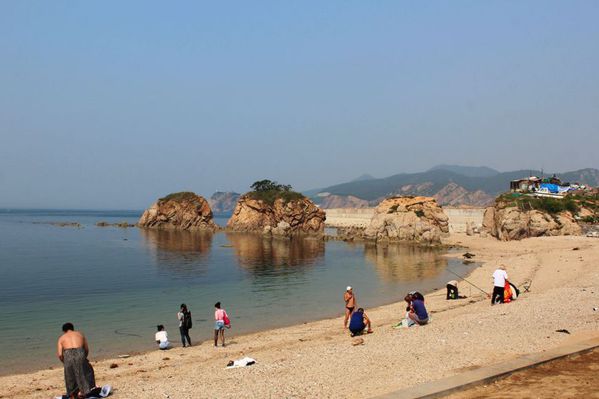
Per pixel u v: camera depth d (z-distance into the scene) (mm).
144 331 29750
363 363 16250
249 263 70188
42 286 48000
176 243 106312
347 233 125438
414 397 11492
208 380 15984
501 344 17281
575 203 98250
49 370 21859
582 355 14867
